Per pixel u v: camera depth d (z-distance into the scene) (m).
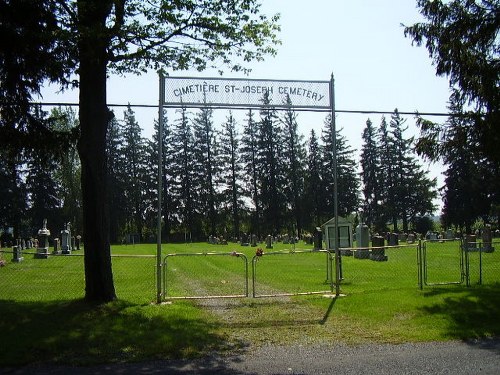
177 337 8.12
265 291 13.85
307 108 12.29
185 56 11.42
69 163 63.75
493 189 55.81
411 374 6.23
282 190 71.25
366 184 75.94
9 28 9.44
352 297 11.71
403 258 24.59
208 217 73.00
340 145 73.69
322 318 9.91
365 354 7.27
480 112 13.59
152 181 72.88
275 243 53.62
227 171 73.06
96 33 9.24
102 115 10.54
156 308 10.33
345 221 26.59
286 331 8.88
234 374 6.34
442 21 13.93
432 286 13.34
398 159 72.19
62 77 10.70
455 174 59.56
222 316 10.21
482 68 13.22
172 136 72.88
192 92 11.74
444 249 29.75
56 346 7.48
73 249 44.56
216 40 11.52
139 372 6.44
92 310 9.57
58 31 9.20
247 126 72.25
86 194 10.45
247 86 11.98
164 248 45.72
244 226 74.06
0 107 10.96
